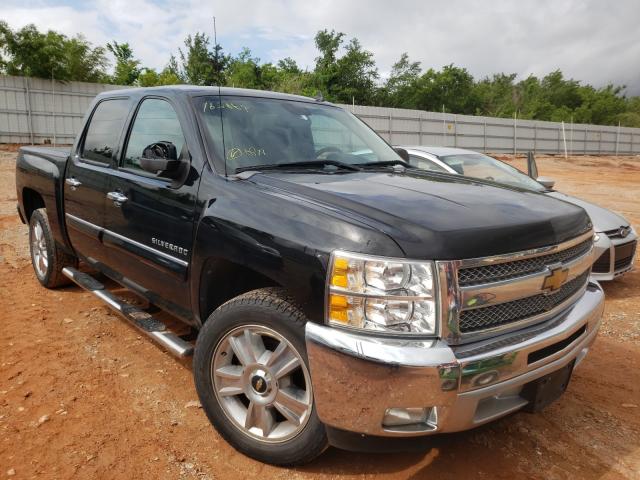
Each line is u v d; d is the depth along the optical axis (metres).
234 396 2.74
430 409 2.17
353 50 47.19
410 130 35.56
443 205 2.48
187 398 3.27
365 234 2.18
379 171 3.31
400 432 2.17
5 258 6.43
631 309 5.24
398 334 2.12
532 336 2.34
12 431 2.88
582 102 77.75
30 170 4.97
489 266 2.22
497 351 2.19
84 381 3.44
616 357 4.12
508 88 80.12
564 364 2.52
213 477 2.55
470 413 2.18
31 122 24.66
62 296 5.00
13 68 24.47
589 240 2.89
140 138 3.61
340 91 46.34
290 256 2.34
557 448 2.90
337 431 2.29
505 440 2.96
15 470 2.56
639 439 3.00
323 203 2.47
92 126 4.28
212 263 2.82
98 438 2.84
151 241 3.25
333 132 3.74
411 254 2.11
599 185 20.20
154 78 35.22
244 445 2.66
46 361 3.70
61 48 24.98
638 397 3.49
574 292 2.75
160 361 3.75
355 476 2.58
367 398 2.13
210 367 2.73
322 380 2.22
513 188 3.14
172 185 3.09
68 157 4.47
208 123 3.18
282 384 2.51
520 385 2.34
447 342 2.13
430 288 2.10
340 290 2.17
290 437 2.51
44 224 4.93
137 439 2.84
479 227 2.25
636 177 25.48
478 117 38.78
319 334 2.21
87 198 3.99
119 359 3.76
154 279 3.32
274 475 2.57
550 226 2.48
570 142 44.75
